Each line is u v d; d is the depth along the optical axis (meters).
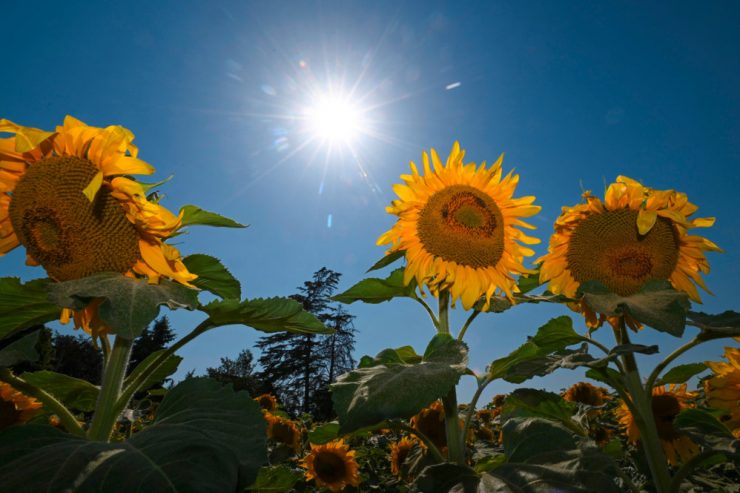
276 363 57.47
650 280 2.91
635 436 3.89
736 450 2.28
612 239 3.06
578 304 3.19
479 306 3.03
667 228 3.05
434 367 2.33
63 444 1.66
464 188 3.08
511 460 2.45
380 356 2.86
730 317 2.56
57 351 27.86
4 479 1.45
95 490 1.38
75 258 2.16
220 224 2.36
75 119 2.21
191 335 2.30
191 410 2.02
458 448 2.60
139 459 1.53
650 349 2.37
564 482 2.11
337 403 2.23
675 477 2.43
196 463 1.52
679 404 3.90
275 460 5.86
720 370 2.94
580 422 3.40
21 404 2.68
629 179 3.19
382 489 6.01
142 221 2.13
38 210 2.12
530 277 3.50
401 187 3.04
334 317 57.91
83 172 2.14
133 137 2.25
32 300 2.19
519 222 3.13
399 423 2.74
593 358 2.69
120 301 1.80
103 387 2.08
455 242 2.89
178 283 2.14
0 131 2.04
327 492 5.32
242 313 2.28
